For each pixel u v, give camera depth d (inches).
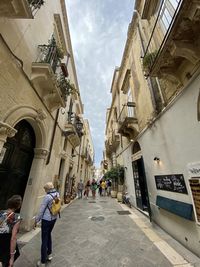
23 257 118.5
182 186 149.6
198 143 126.6
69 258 119.3
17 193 187.9
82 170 745.0
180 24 106.0
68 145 414.6
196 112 129.6
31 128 208.2
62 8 300.8
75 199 472.4
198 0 88.5
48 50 200.1
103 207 334.0
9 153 168.2
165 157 185.5
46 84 197.2
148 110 245.6
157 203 195.2
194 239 127.9
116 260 116.6
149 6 225.5
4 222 86.1
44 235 112.9
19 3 106.5
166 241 152.1
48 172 251.1
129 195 360.8
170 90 175.5
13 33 139.9
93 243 147.2
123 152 437.1
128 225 203.9
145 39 261.6
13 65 140.3
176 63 146.6
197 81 127.6
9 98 137.7
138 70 304.2
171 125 172.4
